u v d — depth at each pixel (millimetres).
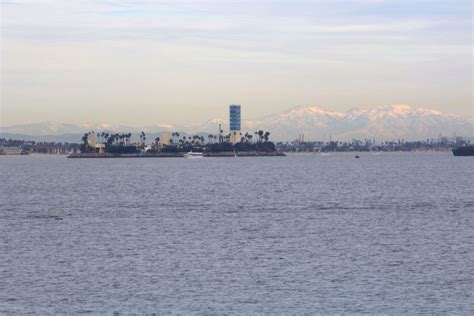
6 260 188250
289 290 154625
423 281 162125
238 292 153125
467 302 145500
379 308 141625
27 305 144250
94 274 170000
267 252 199250
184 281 162500
